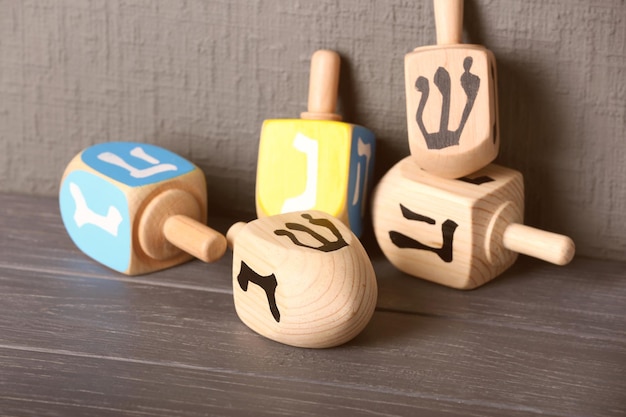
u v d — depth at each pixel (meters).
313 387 0.30
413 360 0.31
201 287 0.35
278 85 0.38
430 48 0.34
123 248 0.35
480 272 0.34
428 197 0.34
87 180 0.35
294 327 0.31
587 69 0.36
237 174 0.40
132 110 0.39
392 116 0.38
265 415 0.29
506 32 0.36
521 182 0.35
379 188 0.36
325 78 0.37
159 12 0.38
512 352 0.32
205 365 0.31
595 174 0.37
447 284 0.35
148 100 0.39
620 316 0.34
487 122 0.34
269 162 0.36
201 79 0.39
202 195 0.36
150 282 0.35
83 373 0.30
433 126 0.34
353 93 0.38
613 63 0.36
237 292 0.33
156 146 0.38
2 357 0.31
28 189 0.41
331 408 0.29
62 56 0.39
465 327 0.33
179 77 0.39
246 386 0.30
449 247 0.34
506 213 0.34
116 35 0.39
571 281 0.36
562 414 0.29
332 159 0.35
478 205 0.34
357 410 0.29
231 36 0.38
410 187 0.35
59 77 0.40
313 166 0.36
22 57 0.39
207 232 0.34
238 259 0.32
